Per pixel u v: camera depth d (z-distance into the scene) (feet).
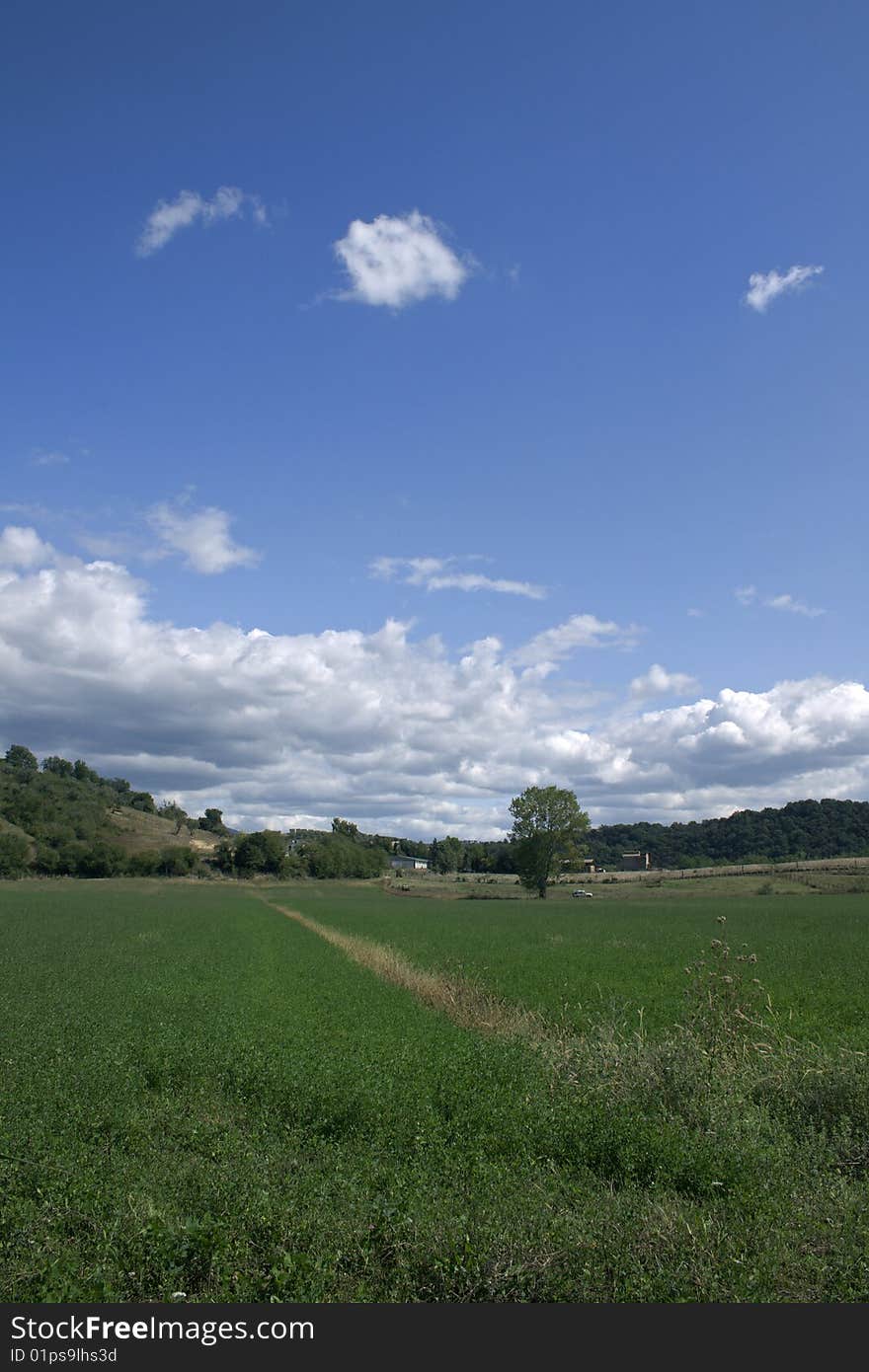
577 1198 27.43
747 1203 27.50
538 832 400.67
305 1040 51.90
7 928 176.45
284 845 583.99
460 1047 47.55
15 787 577.02
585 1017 65.36
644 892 401.90
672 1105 37.06
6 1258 22.80
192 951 129.29
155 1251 23.20
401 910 294.25
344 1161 30.78
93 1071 40.88
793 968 104.88
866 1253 24.04
